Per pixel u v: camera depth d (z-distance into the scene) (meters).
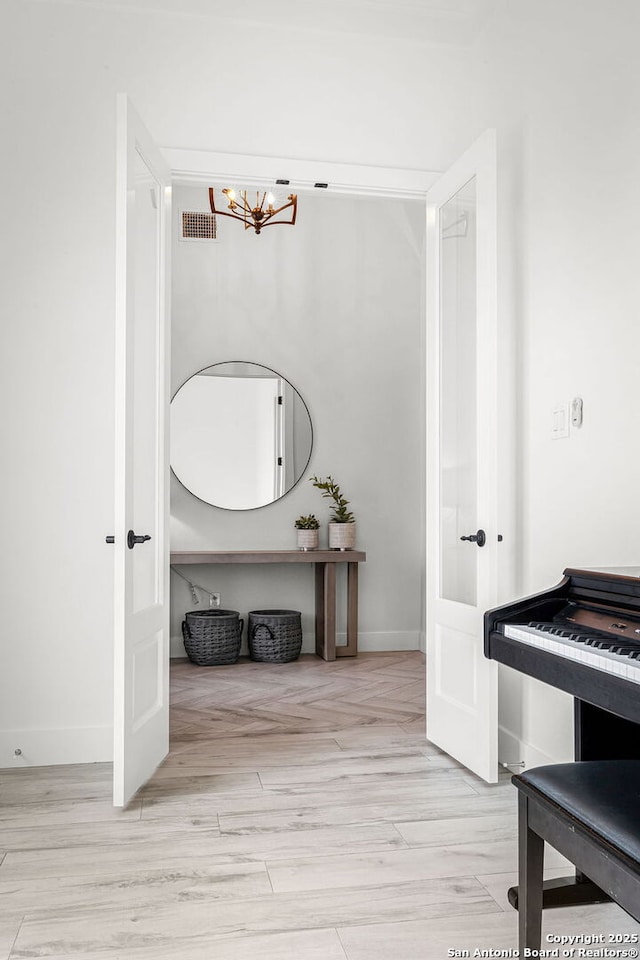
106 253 3.29
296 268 5.73
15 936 1.91
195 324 5.59
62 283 3.25
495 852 2.37
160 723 3.15
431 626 3.44
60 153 3.26
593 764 1.77
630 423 2.36
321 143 3.50
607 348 2.48
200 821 2.60
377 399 5.83
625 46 2.38
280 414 5.69
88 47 3.29
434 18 3.41
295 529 5.70
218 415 5.62
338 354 5.78
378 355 5.83
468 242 3.13
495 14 3.34
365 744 3.45
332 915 2.00
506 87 3.23
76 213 3.27
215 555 5.20
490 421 2.89
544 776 1.69
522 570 3.07
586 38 2.60
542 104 2.92
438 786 2.93
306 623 5.72
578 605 1.90
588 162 2.59
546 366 2.88
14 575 3.21
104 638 3.26
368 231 5.82
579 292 2.65
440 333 3.43
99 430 3.27
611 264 2.46
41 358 3.23
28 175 3.24
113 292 3.29
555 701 2.82
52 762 3.21
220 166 3.41
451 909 2.03
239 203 5.61
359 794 2.84
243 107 3.43
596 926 1.96
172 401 5.56
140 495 2.94
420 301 5.86
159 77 3.36
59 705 3.23
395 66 3.56
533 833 1.68
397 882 2.17
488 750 2.90
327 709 4.05
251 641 5.34
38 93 3.25
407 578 5.84
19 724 3.20
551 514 2.84
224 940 1.89
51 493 3.23
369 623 5.79
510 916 2.00
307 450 5.71
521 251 3.09
